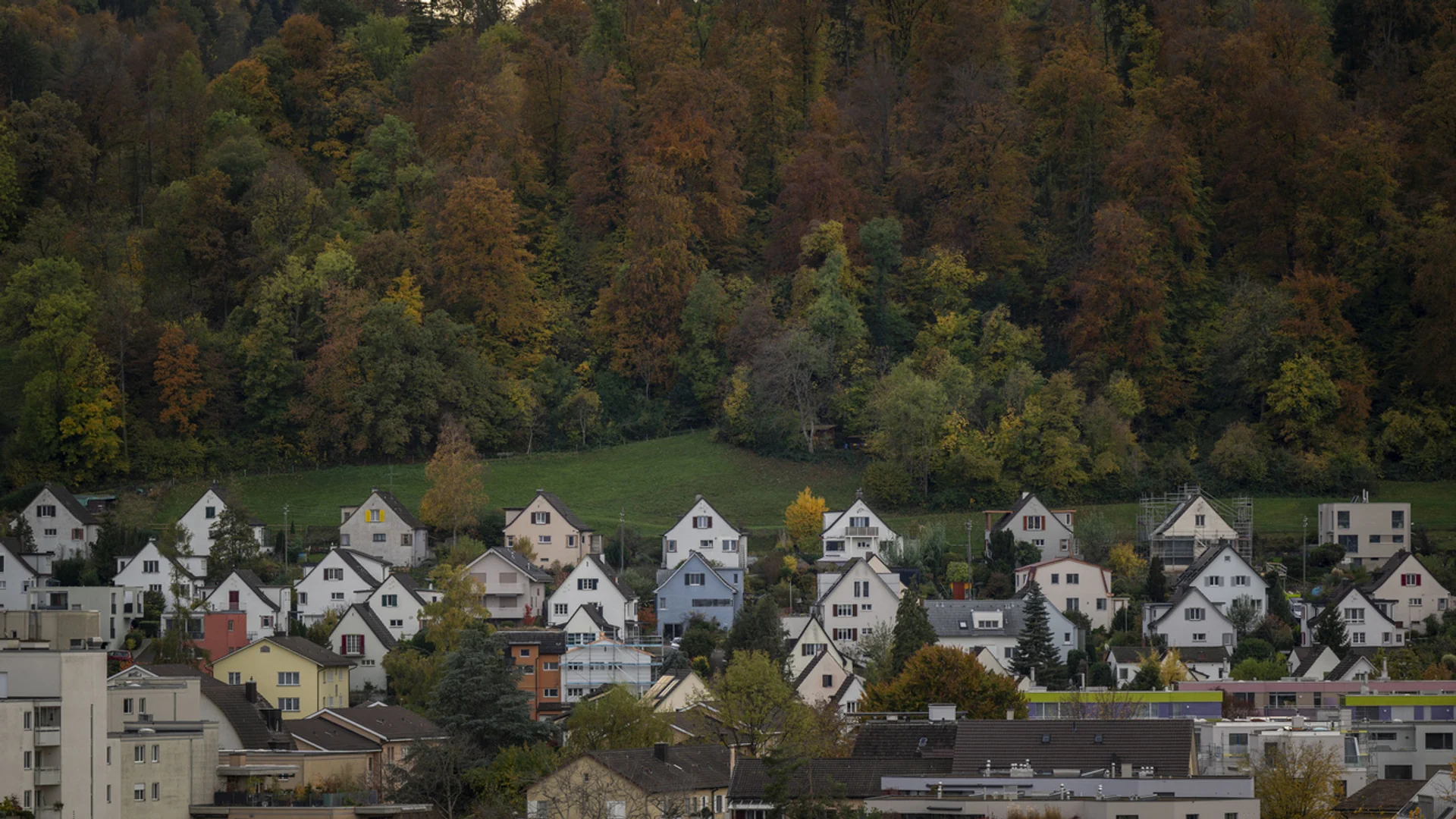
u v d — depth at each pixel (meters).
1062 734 102.38
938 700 132.88
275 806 111.81
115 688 116.12
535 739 129.62
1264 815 102.56
